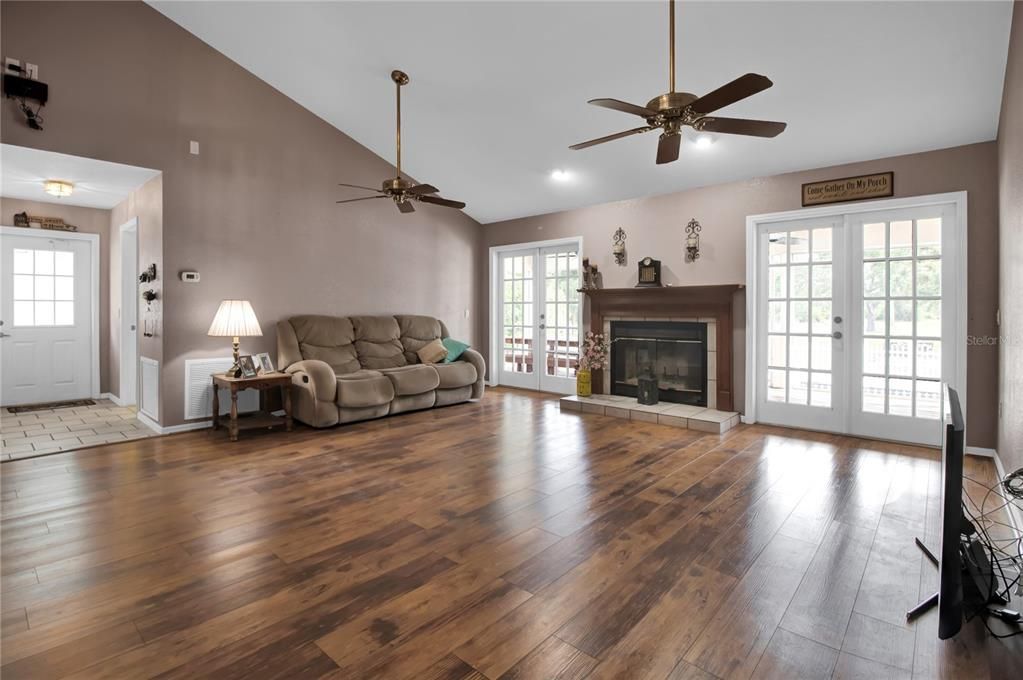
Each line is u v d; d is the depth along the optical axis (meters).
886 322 4.34
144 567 2.22
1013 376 2.99
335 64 4.54
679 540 2.50
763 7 3.05
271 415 4.88
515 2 3.40
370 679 1.55
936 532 2.58
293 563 2.27
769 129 2.61
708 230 5.24
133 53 4.20
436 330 6.45
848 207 4.42
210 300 4.72
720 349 5.12
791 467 3.63
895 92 3.55
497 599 1.99
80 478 3.36
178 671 1.58
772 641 1.74
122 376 5.64
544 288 6.87
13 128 3.64
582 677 1.56
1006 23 2.87
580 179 5.62
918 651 1.69
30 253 5.65
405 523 2.70
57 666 1.59
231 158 4.82
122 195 5.32
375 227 6.07
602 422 5.08
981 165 3.86
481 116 4.84
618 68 3.82
